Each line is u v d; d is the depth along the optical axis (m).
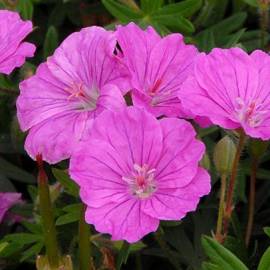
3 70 0.27
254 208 0.31
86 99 0.26
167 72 0.27
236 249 0.28
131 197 0.24
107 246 0.27
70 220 0.28
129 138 0.25
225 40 0.33
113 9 0.32
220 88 0.25
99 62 0.26
